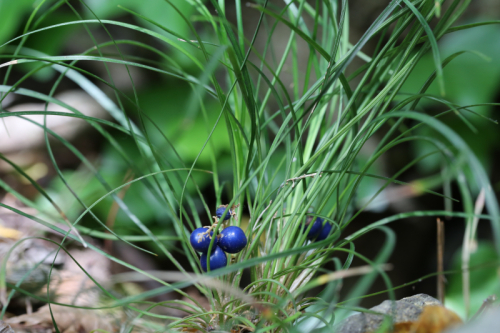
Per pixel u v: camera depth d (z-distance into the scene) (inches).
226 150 27.4
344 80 12.8
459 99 25.9
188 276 13.6
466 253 14.6
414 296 13.3
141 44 13.6
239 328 13.5
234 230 12.8
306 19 29.9
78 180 26.0
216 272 11.7
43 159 29.8
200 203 26.8
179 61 27.0
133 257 21.9
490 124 28.6
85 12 27.3
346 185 14.1
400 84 13.0
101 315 15.2
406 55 12.8
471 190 29.0
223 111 13.0
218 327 13.3
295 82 14.6
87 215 23.8
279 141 12.8
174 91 29.1
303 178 13.2
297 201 14.0
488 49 26.5
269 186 13.5
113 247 20.7
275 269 13.7
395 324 12.6
